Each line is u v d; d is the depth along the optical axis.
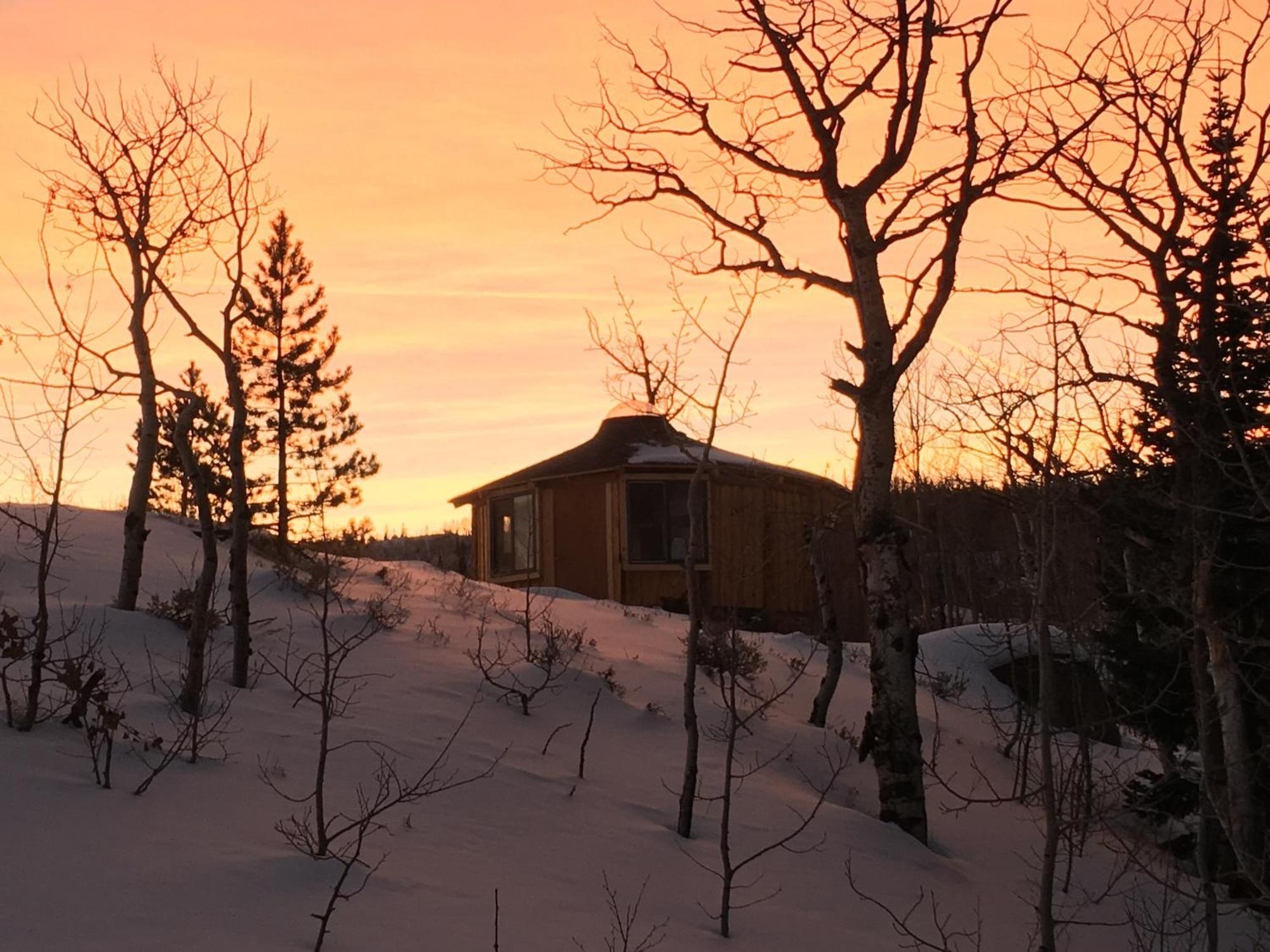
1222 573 12.54
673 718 15.07
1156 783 16.38
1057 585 12.18
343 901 7.94
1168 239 12.48
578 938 8.23
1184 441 11.60
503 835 10.09
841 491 30.67
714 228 15.07
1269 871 12.29
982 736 19.19
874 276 13.86
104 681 10.20
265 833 8.86
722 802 12.41
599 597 29.33
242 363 38.03
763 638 21.86
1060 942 11.09
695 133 15.12
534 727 13.45
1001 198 13.84
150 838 8.32
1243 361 11.72
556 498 30.39
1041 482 9.41
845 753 15.87
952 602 30.64
